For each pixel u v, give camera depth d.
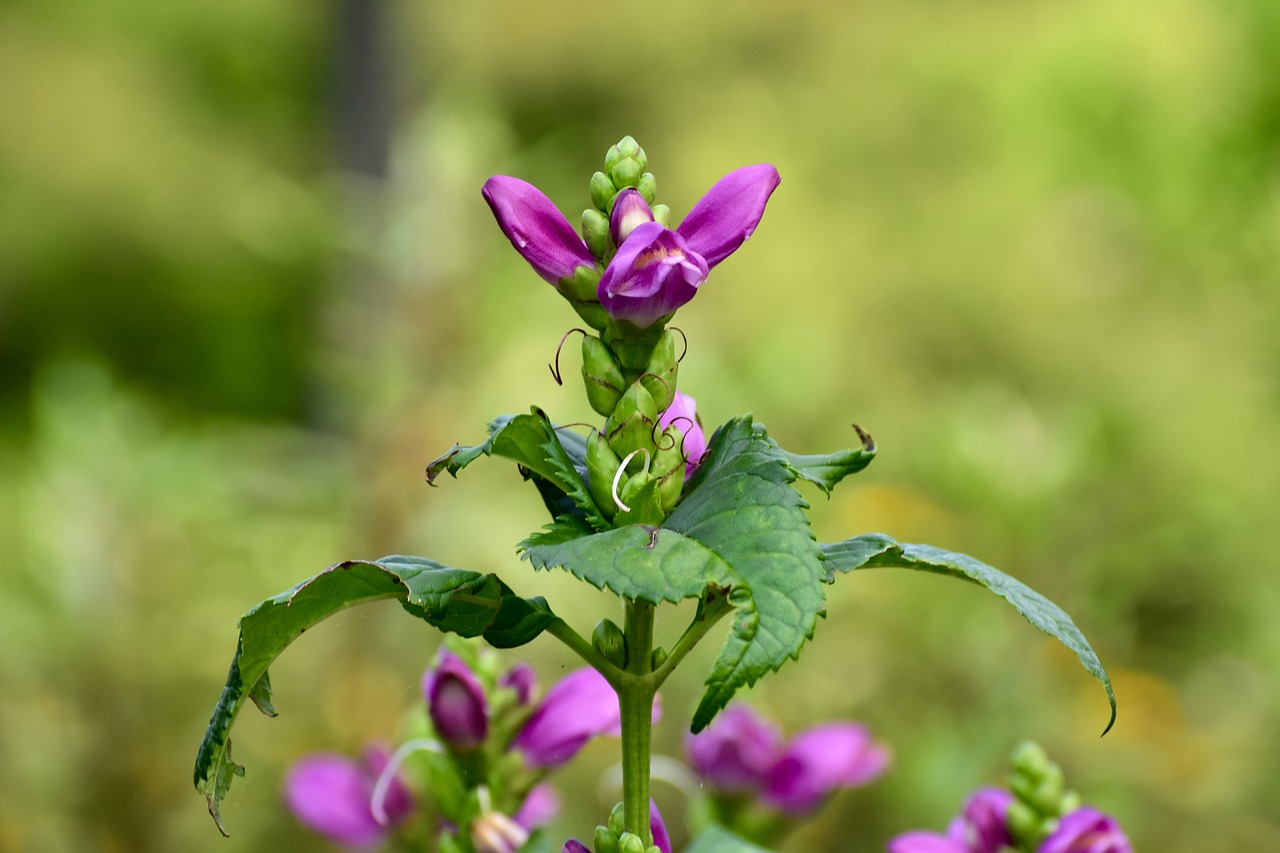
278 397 14.31
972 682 4.67
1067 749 4.56
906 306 10.48
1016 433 5.13
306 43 15.88
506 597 1.45
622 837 1.46
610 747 4.66
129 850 4.54
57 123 15.15
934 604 5.00
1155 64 5.84
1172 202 5.55
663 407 1.42
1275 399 5.11
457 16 13.02
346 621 4.92
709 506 1.33
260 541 5.62
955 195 11.08
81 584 4.83
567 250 1.44
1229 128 4.81
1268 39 4.64
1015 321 9.70
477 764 2.04
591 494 1.43
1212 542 5.44
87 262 14.84
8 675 4.66
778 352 5.88
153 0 15.83
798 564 1.25
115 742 4.61
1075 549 5.03
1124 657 5.29
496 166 5.89
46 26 15.59
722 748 2.42
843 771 2.42
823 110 12.53
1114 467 5.76
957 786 4.28
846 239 11.22
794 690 4.94
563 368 5.93
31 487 5.67
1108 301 8.26
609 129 14.43
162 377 14.48
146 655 4.91
